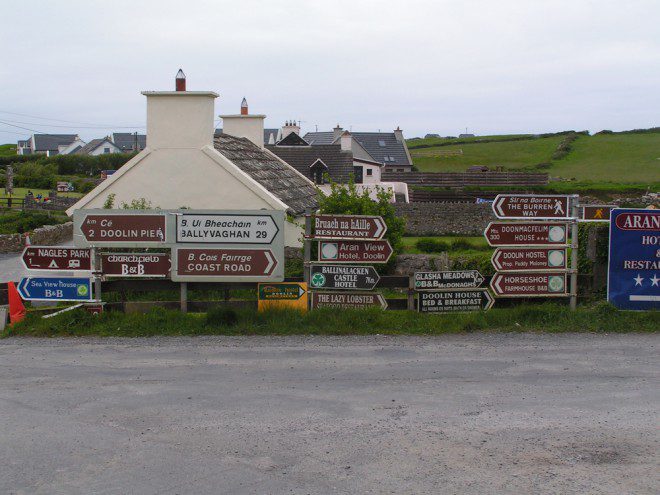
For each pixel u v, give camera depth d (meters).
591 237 13.52
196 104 18.58
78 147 127.94
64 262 12.67
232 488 6.11
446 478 6.28
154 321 12.24
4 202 51.31
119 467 6.56
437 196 55.78
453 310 12.80
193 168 18.73
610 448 6.94
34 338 11.73
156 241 12.66
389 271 16.89
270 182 20.52
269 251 12.69
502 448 6.95
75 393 8.70
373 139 86.38
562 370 9.62
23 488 6.14
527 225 12.84
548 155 104.00
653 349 10.73
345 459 6.70
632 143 107.75
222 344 11.18
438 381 9.14
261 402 8.34
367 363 10.02
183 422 7.70
